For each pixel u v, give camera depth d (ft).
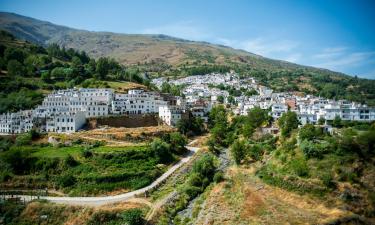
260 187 564.71
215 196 556.92
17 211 515.50
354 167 536.42
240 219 479.41
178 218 518.37
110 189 588.50
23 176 611.06
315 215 473.67
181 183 631.56
